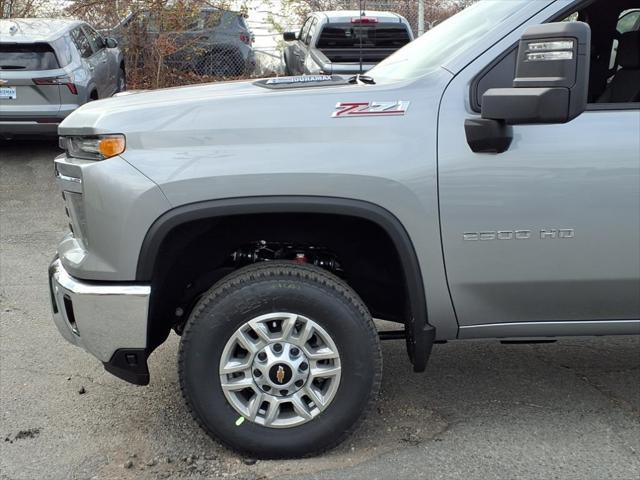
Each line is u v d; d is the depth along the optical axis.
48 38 8.53
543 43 2.50
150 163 2.77
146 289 2.81
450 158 2.79
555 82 2.48
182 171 2.75
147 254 2.78
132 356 2.90
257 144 2.79
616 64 3.50
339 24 9.76
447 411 3.50
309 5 13.07
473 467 2.97
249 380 2.93
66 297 2.96
